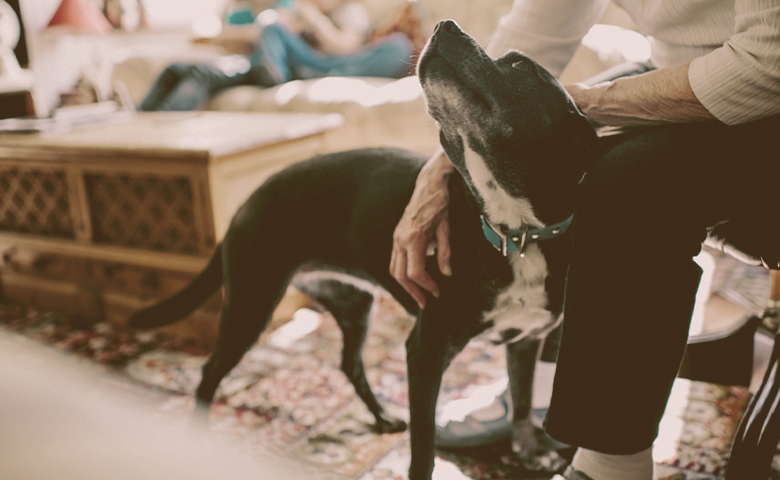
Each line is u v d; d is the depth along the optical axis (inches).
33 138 84.4
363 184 48.0
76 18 123.6
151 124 90.7
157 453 11.7
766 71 29.8
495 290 41.4
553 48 46.4
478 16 123.6
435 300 43.3
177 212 76.9
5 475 10.3
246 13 149.7
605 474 36.8
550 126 37.2
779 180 33.2
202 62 124.5
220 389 65.6
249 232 51.7
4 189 91.9
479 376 65.7
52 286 88.8
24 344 16.1
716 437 53.5
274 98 116.7
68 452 11.1
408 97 102.9
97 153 76.3
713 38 36.0
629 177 32.3
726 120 32.2
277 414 60.7
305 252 51.8
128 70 128.1
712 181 32.3
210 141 73.5
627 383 32.9
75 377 13.5
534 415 55.7
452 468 51.6
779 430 36.7
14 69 120.3
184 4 169.9
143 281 80.9
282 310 80.7
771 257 36.0
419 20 127.6
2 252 92.2
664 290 32.1
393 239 45.1
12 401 12.1
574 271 33.9
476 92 36.4
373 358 71.1
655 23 38.8
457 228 41.7
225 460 12.4
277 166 80.4
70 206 84.0
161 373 69.7
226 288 53.7
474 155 38.4
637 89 34.8
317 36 135.5
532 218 39.6
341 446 55.1
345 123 105.8
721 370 53.8
